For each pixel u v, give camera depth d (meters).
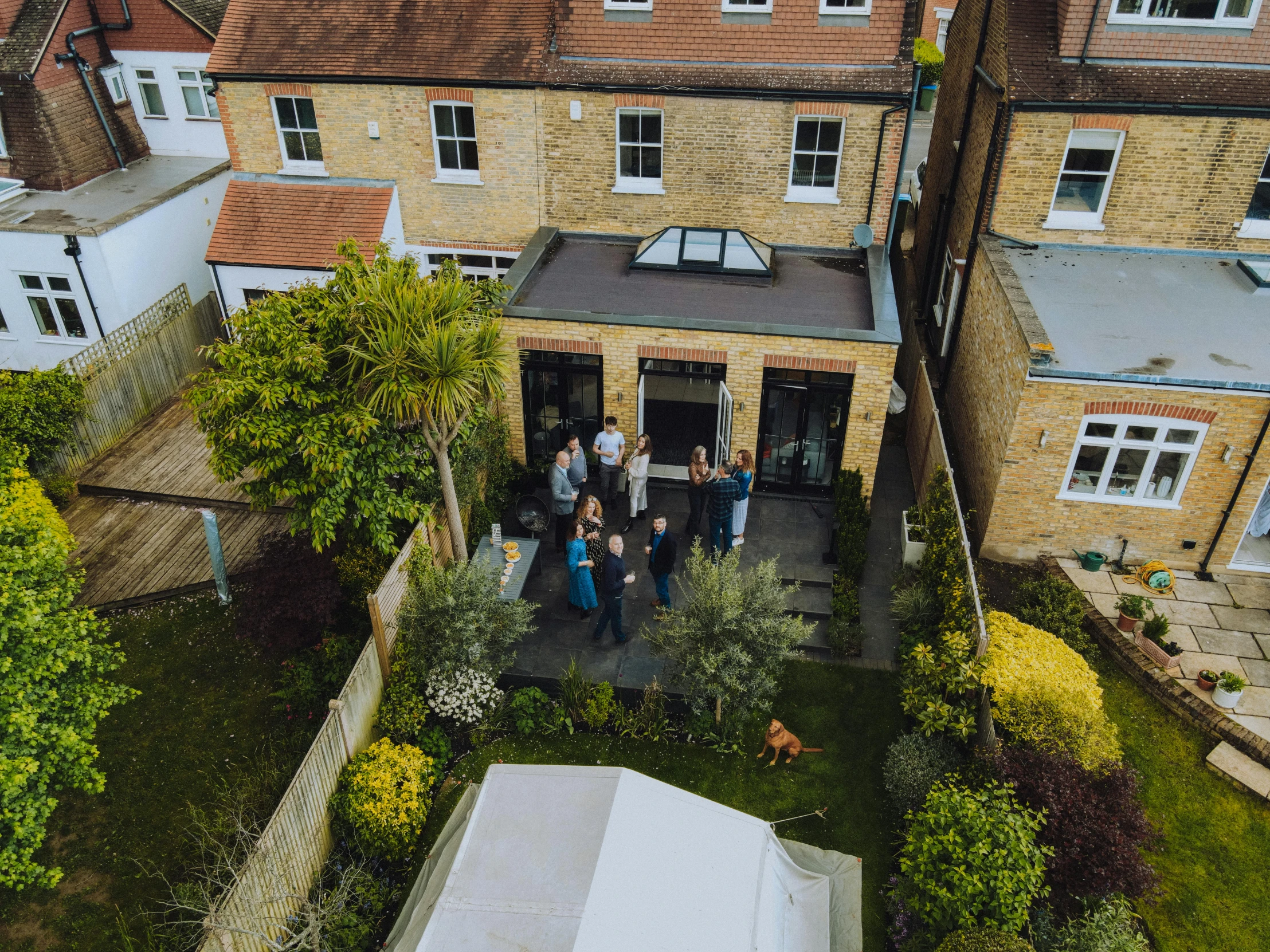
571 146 16.62
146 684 12.43
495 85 16.19
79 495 15.82
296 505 11.82
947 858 9.05
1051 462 13.31
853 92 15.26
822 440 15.31
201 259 21.36
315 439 10.83
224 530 14.98
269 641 11.80
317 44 17.03
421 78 16.39
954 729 10.70
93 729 9.41
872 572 14.41
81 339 19.52
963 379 16.98
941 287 19.30
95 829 10.54
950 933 8.78
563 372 15.52
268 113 17.44
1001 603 13.49
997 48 15.96
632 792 8.50
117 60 21.48
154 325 18.25
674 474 16.11
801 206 16.59
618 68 16.03
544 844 8.13
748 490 13.88
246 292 18.03
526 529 14.32
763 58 15.74
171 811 10.76
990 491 14.14
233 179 18.20
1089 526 13.80
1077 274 15.20
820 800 10.98
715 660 10.64
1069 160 15.40
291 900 9.13
